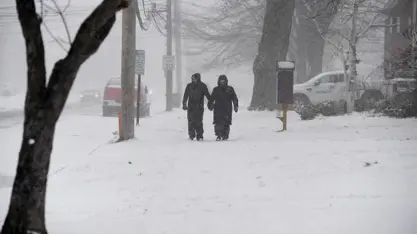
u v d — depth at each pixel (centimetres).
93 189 3098
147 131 6450
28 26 1800
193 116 5241
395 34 12638
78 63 1819
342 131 5334
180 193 2883
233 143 4753
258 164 3619
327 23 9369
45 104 1791
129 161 3972
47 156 1811
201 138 5269
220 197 2748
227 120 5162
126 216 2434
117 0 1825
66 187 3194
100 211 2558
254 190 2881
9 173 3981
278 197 2695
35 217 1797
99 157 4272
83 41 1814
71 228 2234
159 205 2628
